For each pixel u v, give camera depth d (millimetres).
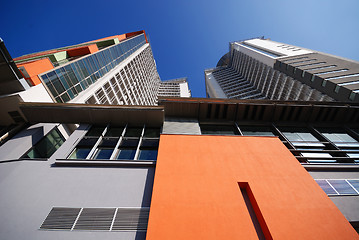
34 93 13516
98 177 8164
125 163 8945
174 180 7195
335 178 9320
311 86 34281
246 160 8656
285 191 7059
